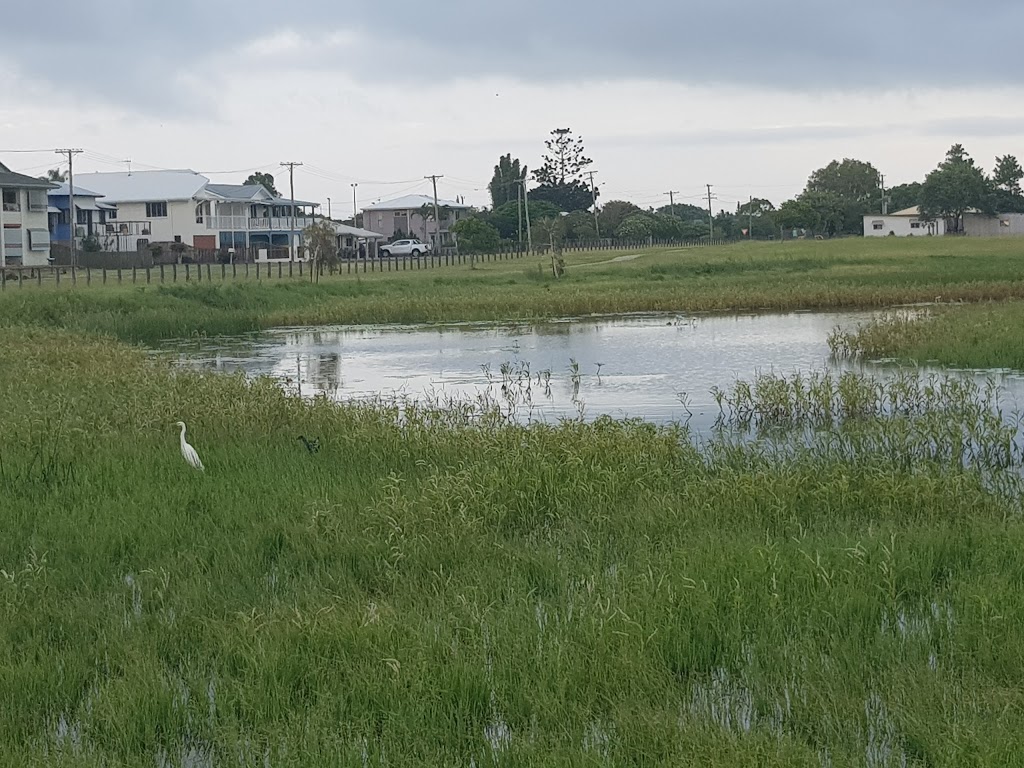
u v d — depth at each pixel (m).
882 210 164.88
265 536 12.16
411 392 26.81
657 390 25.92
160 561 11.48
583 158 160.88
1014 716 7.41
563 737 7.47
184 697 8.35
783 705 7.89
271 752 7.38
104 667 8.95
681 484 14.25
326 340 40.72
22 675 8.58
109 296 47.22
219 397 20.98
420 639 8.92
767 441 19.23
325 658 8.65
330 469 15.36
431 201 141.62
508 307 48.28
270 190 142.50
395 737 7.56
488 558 11.33
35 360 29.12
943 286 49.62
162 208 103.62
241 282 59.62
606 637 8.77
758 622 9.23
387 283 61.06
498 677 8.28
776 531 12.13
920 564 10.52
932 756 7.09
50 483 14.73
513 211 136.88
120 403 20.92
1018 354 27.25
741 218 178.62
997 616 8.94
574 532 12.30
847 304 48.38
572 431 16.86
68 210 95.69
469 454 16.02
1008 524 12.02
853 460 16.11
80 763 7.31
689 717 7.69
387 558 11.34
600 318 46.34
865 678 8.27
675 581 10.09
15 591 10.46
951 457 16.31
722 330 39.66
